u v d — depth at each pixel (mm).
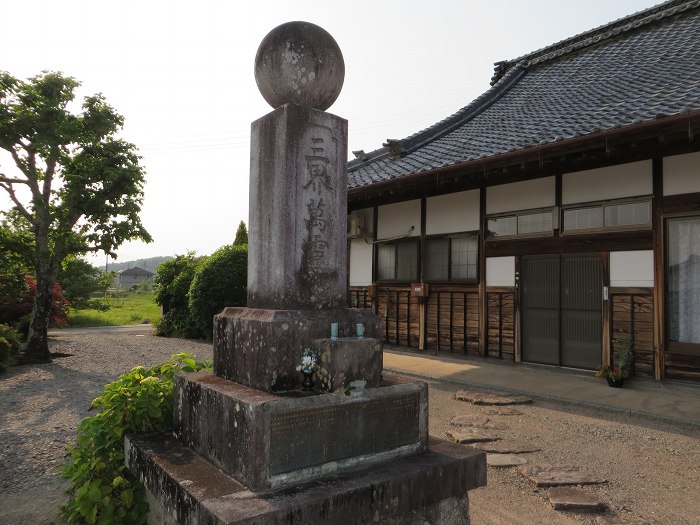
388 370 8344
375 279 11508
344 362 2631
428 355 9859
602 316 7539
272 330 2619
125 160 10539
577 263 7926
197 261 17328
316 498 2145
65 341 14359
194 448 2816
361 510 2285
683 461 4230
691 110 5566
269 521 1983
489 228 9219
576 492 3584
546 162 7805
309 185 2977
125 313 28859
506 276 8883
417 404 2861
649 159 7078
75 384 8125
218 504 2061
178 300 16406
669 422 5348
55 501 3709
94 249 10781
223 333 3088
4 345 9445
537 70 13922
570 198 7980
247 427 2271
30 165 10266
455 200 9773
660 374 6852
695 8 11055
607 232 7492
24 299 13289
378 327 3102
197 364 3666
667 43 10461
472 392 6863
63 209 10367
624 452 4461
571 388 6859
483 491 3676
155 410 3186
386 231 11242
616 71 10289
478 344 9289
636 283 7168
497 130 10000
